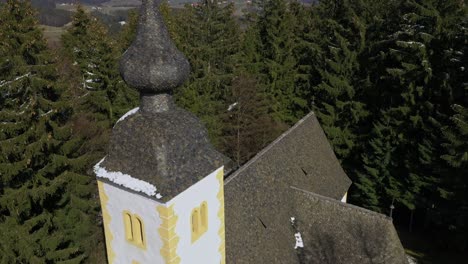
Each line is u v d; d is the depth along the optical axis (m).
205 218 13.88
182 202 12.57
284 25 46.81
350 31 39.41
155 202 12.16
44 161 23.19
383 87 36.09
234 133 41.50
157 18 11.71
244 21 57.88
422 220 36.12
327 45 42.06
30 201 22.44
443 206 31.06
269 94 45.53
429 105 30.91
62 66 39.12
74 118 32.81
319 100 42.88
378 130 33.59
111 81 37.47
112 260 14.45
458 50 30.62
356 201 37.62
